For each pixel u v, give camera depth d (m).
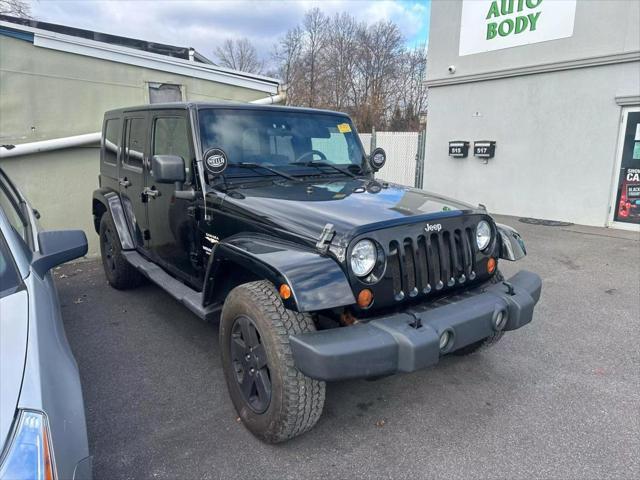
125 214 4.92
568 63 9.72
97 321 4.62
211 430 2.90
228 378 2.94
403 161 14.34
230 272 3.06
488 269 3.16
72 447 1.65
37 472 1.44
